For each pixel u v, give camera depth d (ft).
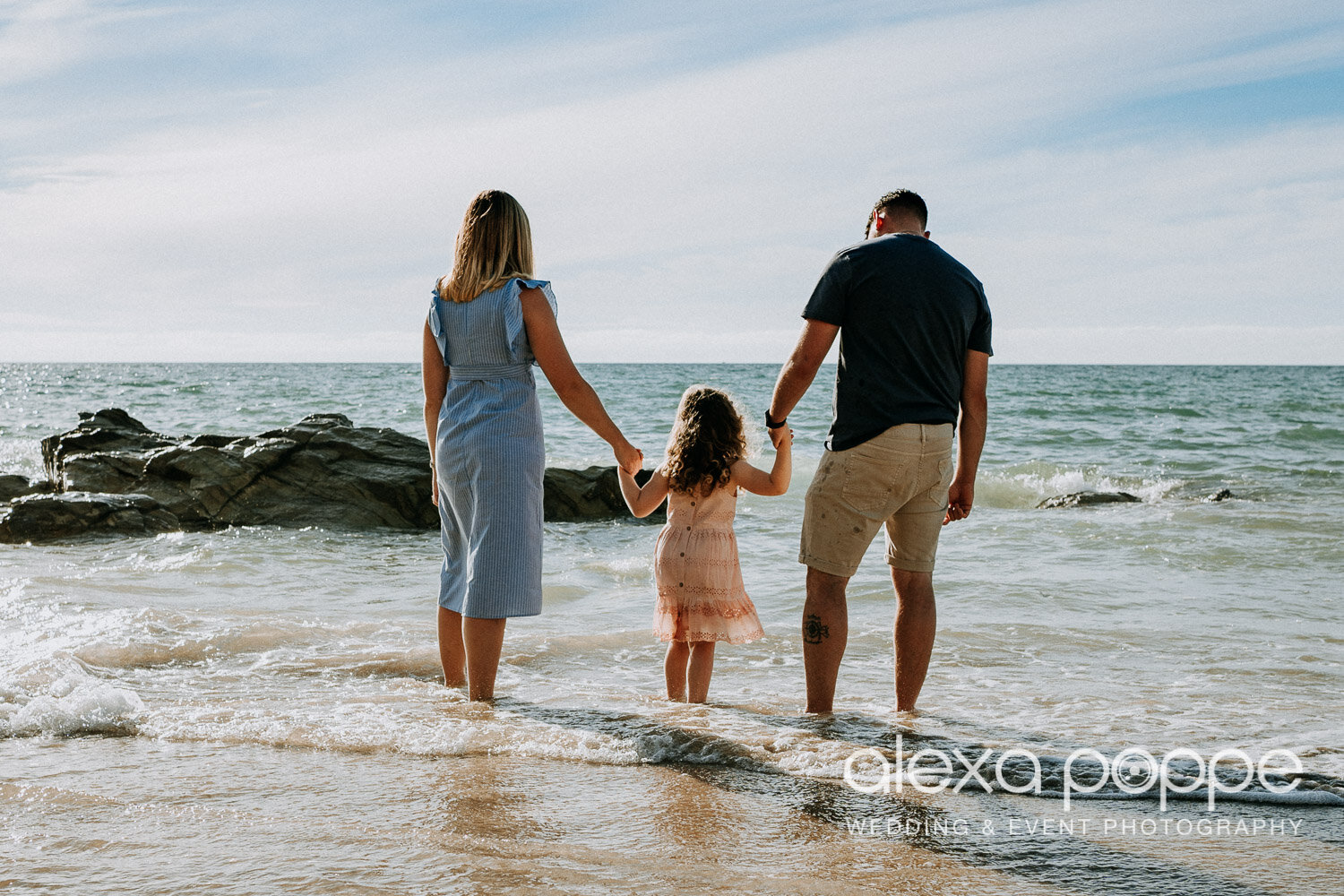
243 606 18.44
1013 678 13.37
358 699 11.10
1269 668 14.07
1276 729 10.53
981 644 15.57
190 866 6.23
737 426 12.37
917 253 10.78
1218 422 88.84
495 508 10.93
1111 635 16.24
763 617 18.02
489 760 8.82
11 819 7.09
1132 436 76.28
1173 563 24.29
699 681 11.93
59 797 7.57
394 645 14.55
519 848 6.66
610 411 95.45
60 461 37.88
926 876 6.36
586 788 8.05
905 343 10.57
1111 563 24.39
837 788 8.21
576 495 36.99
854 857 6.68
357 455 35.58
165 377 220.02
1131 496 41.42
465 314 10.99
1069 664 14.32
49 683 11.33
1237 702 11.93
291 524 33.14
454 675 12.04
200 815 7.20
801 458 59.62
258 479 34.35
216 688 11.81
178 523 32.22
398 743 9.23
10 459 53.62
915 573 11.16
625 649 15.23
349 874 6.13
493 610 10.92
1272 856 6.84
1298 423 87.10
